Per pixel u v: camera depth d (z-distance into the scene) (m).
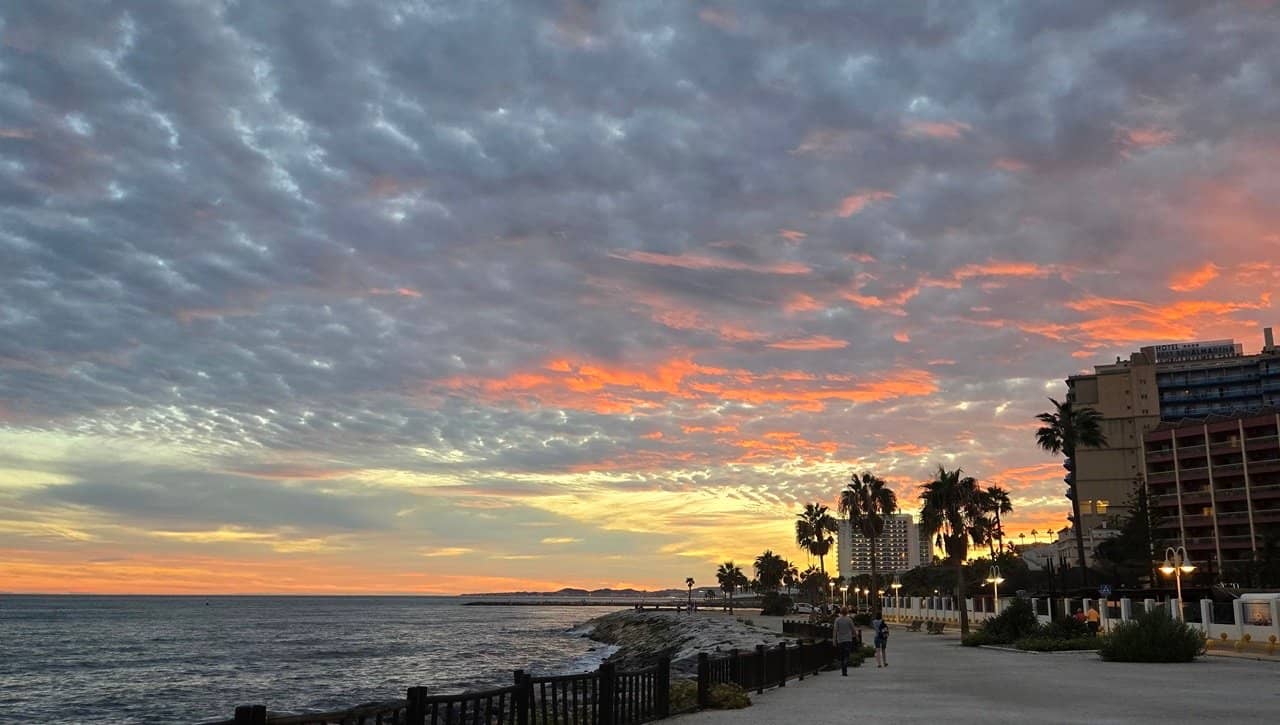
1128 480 139.50
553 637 126.00
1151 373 142.38
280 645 104.56
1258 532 96.69
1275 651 34.88
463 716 11.38
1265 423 99.31
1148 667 30.19
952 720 16.80
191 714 43.44
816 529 141.12
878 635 33.91
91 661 79.69
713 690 19.61
